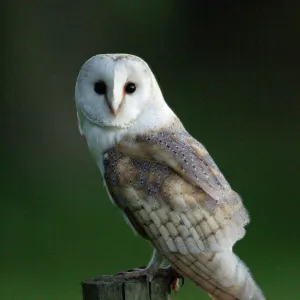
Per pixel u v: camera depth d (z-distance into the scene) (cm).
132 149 763
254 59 2156
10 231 1548
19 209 1642
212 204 727
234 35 2172
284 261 1421
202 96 2069
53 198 1683
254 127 1966
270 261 1427
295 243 1505
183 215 727
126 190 746
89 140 787
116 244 1475
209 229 720
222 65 2156
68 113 1914
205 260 714
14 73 1962
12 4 1997
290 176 1759
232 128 1961
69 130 1875
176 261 723
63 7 2023
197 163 748
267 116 2009
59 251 1465
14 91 1941
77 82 789
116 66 759
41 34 2011
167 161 747
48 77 1980
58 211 1630
